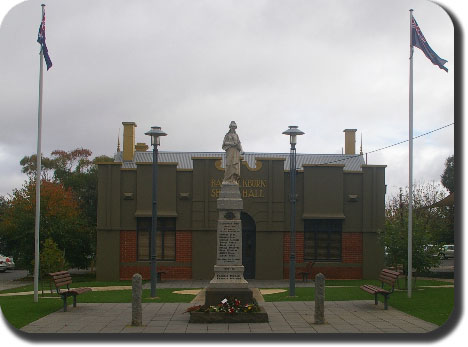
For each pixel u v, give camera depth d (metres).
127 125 37.50
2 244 49.16
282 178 31.89
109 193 31.62
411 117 20.89
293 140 22.72
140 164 31.69
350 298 21.00
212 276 31.36
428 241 23.58
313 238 31.81
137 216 31.36
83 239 37.50
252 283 29.30
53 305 19.22
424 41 20.44
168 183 31.72
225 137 18.23
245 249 31.91
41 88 20.00
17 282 35.59
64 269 25.55
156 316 16.84
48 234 36.00
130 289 25.67
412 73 20.70
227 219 17.47
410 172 21.00
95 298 21.17
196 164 31.78
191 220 31.62
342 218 31.58
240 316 15.64
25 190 38.72
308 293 22.92
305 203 31.83
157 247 31.64
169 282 29.91
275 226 31.69
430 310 17.86
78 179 56.97
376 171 32.09
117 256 31.33
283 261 31.70
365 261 31.62
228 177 17.86
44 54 20.66
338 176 31.97
